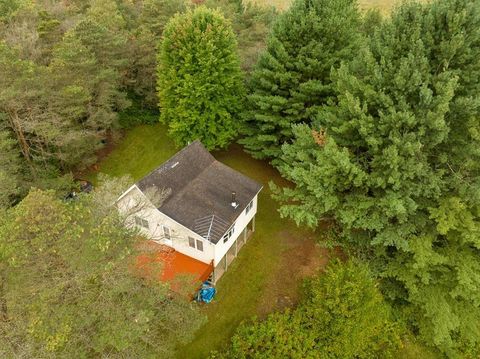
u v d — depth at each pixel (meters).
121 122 36.94
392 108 17.95
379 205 19.20
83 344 13.49
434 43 18.80
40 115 23.95
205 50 27.70
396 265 22.19
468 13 17.55
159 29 38.75
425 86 17.27
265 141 29.47
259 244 25.47
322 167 19.11
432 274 22.12
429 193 18.89
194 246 21.61
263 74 27.22
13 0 33.97
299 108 26.64
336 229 25.09
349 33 25.91
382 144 19.36
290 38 25.84
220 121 30.39
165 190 21.56
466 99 17.08
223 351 20.03
